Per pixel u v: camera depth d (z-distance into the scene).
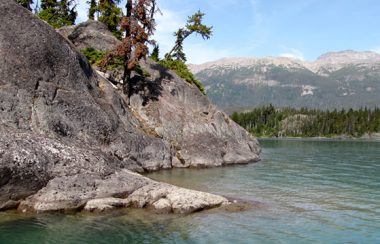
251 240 17.61
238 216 21.23
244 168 42.78
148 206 21.98
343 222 20.59
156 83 46.97
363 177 37.56
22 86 26.45
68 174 21.53
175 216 20.78
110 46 51.53
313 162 53.38
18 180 20.05
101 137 30.92
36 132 25.31
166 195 22.41
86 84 32.53
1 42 26.95
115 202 21.42
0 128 22.38
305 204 24.66
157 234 18.00
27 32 28.47
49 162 21.30
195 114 47.47
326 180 35.19
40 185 20.70
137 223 19.42
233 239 17.67
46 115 26.70
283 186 31.28
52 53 29.52
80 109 29.64
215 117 49.81
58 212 20.36
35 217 19.52
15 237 16.94
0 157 19.62
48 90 27.86
